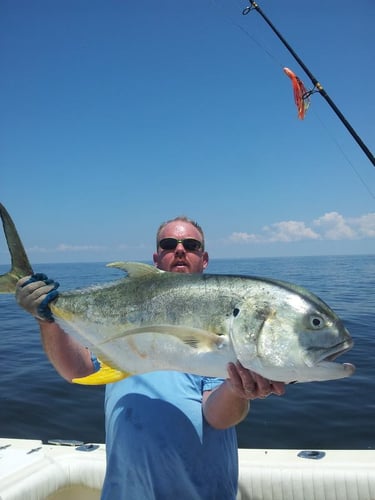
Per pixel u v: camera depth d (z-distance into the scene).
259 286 0.84
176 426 0.92
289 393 2.81
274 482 1.28
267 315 0.80
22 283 1.00
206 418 0.94
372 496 1.22
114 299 0.95
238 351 0.81
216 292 0.86
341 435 2.22
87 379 0.92
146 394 0.97
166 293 0.90
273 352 0.79
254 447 2.13
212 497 0.92
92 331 0.96
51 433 2.39
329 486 1.25
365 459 1.33
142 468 0.91
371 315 6.15
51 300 1.00
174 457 0.91
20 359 4.00
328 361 0.78
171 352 0.88
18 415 2.62
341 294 9.67
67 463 1.38
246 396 0.81
